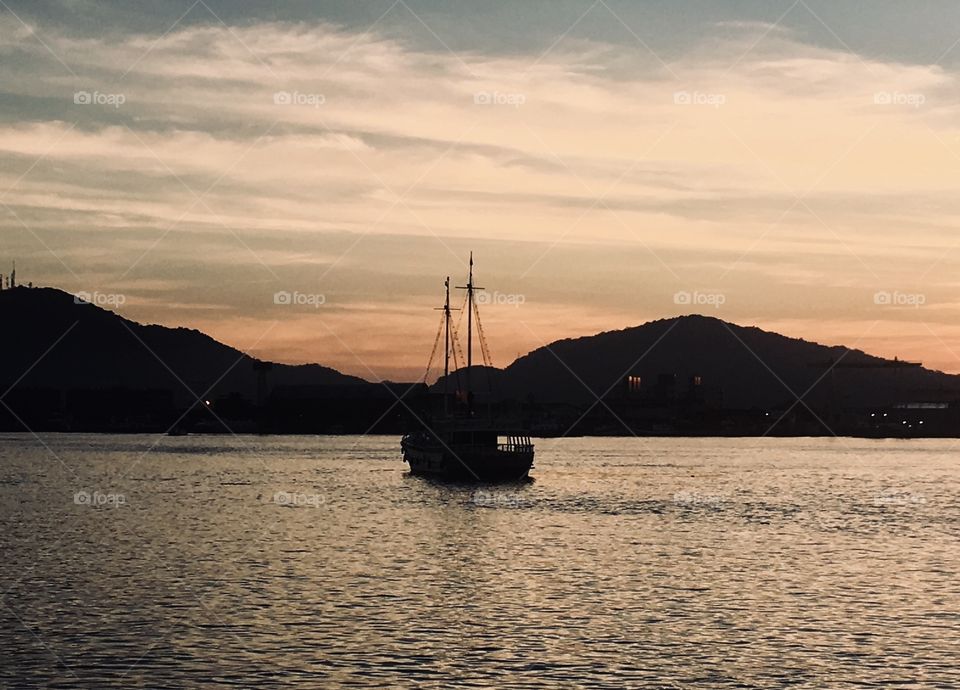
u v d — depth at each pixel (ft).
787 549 389.39
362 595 278.26
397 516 501.15
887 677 202.28
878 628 242.99
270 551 370.32
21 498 627.05
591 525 465.47
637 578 311.68
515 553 366.22
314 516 504.02
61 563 341.62
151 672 202.80
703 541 411.34
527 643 224.94
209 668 205.26
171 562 342.64
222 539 408.67
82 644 223.71
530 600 272.51
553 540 406.21
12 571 323.78
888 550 389.19
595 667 207.21
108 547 384.68
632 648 221.87
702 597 280.31
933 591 293.43
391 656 213.66
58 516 511.81
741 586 299.38
